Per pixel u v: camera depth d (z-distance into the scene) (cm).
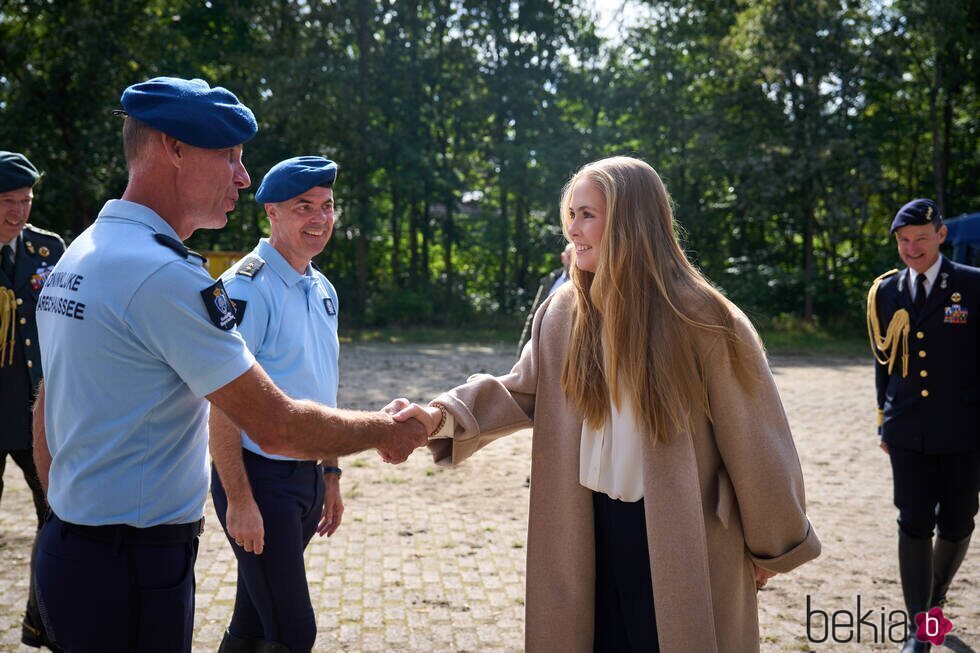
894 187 2589
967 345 361
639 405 205
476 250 2692
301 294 288
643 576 212
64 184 2008
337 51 2380
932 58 2408
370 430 203
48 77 2041
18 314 355
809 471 698
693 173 2536
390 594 408
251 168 2297
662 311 208
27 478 367
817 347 2025
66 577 179
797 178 2273
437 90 2531
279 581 264
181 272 174
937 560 380
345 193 2362
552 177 2406
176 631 188
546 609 220
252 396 177
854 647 357
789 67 2328
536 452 226
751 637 220
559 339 226
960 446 359
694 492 204
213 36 2456
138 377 177
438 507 565
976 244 1736
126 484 179
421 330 2325
